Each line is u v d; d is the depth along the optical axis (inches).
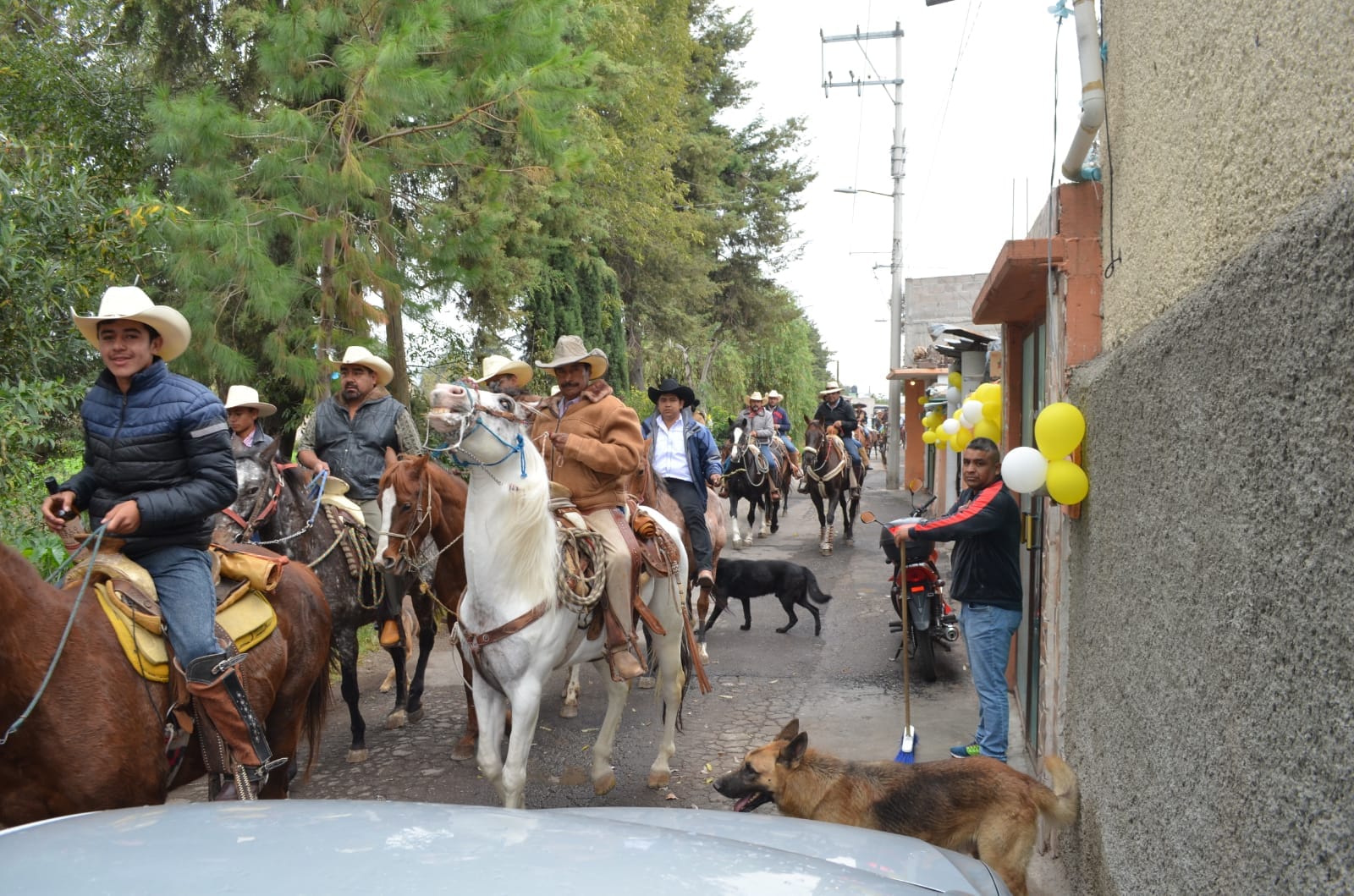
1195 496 108.8
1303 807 78.0
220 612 159.6
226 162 398.0
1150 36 146.0
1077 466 175.0
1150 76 146.2
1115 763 141.9
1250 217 103.0
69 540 147.6
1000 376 357.4
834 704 298.2
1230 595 96.7
